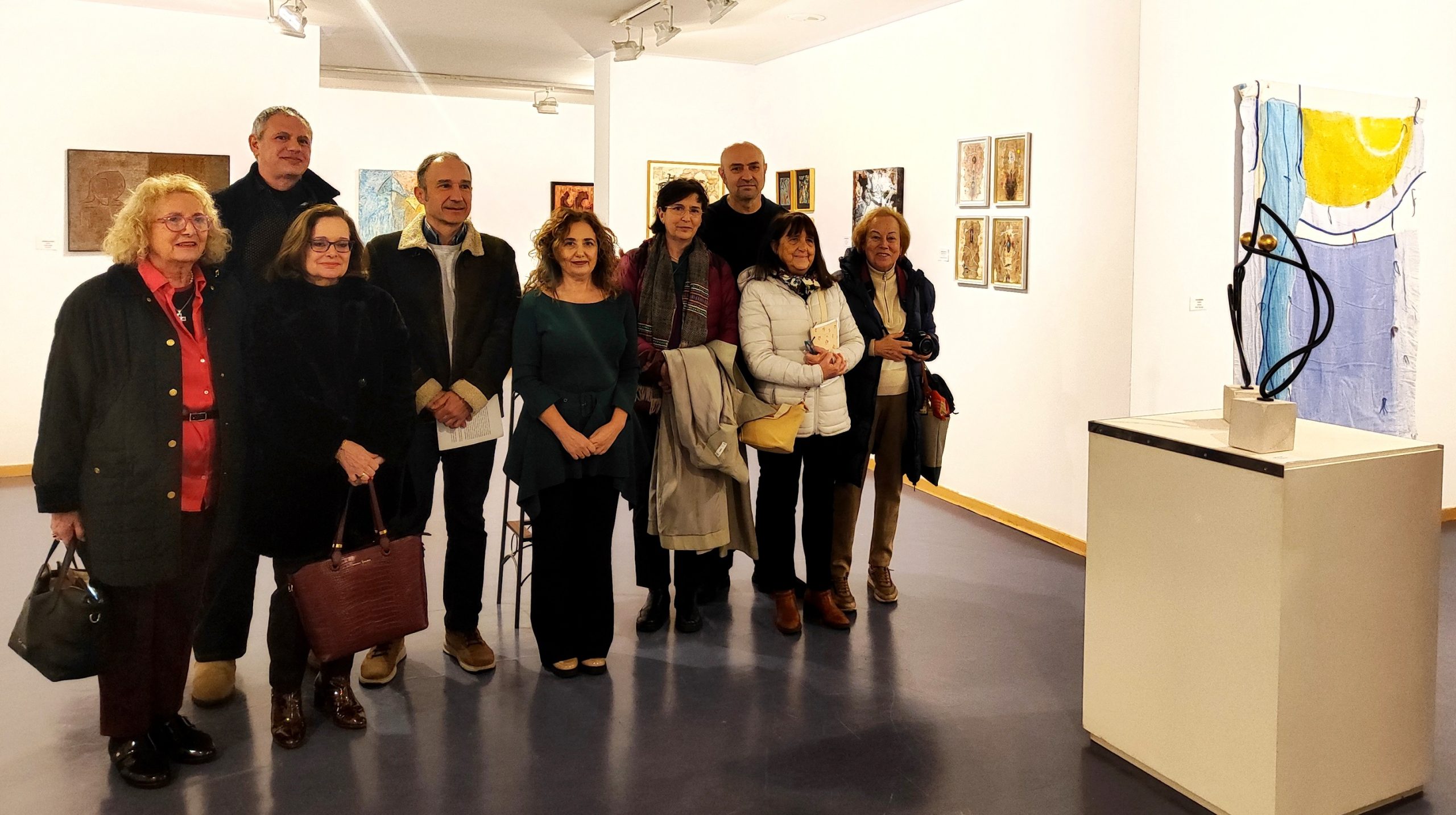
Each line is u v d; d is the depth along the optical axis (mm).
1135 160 5125
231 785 3014
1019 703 3609
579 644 3865
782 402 4012
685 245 4086
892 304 4477
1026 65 5875
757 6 6660
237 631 3521
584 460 3646
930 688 3736
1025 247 5914
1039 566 5266
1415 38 5574
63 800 2912
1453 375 6023
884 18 6973
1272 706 2676
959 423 6617
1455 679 3785
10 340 6809
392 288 3639
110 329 2811
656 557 4270
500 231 10219
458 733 3355
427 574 4945
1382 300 5594
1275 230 5117
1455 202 5863
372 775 3076
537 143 10273
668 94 8555
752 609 4590
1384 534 2777
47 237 6789
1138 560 3070
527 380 3600
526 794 2979
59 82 6676
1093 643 3268
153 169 6895
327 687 3443
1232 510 2748
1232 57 4965
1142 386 5133
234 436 3061
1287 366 5246
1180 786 2982
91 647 2832
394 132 9641
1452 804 2943
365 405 3352
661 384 3982
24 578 4824
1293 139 5121
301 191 3682
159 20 6840
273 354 3178
